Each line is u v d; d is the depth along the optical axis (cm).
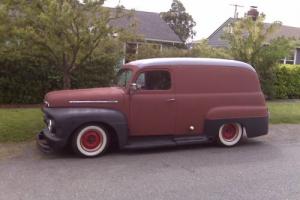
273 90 2033
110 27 1116
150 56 1744
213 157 892
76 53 1119
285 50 1925
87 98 875
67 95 877
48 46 1095
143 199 628
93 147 878
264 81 1983
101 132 881
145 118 915
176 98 937
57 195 638
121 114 892
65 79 1168
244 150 966
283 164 840
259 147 1002
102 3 1090
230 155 913
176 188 680
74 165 809
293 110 1593
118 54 1279
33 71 1543
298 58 3316
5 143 962
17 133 1023
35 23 1065
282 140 1093
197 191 667
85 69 1611
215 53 1925
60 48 1073
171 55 1844
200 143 1023
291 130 1232
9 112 1302
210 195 649
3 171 758
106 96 885
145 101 911
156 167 805
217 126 977
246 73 1014
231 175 757
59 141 849
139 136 920
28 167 788
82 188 673
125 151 929
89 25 1084
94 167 797
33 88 1550
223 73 987
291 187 691
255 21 1925
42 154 884
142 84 913
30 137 1009
